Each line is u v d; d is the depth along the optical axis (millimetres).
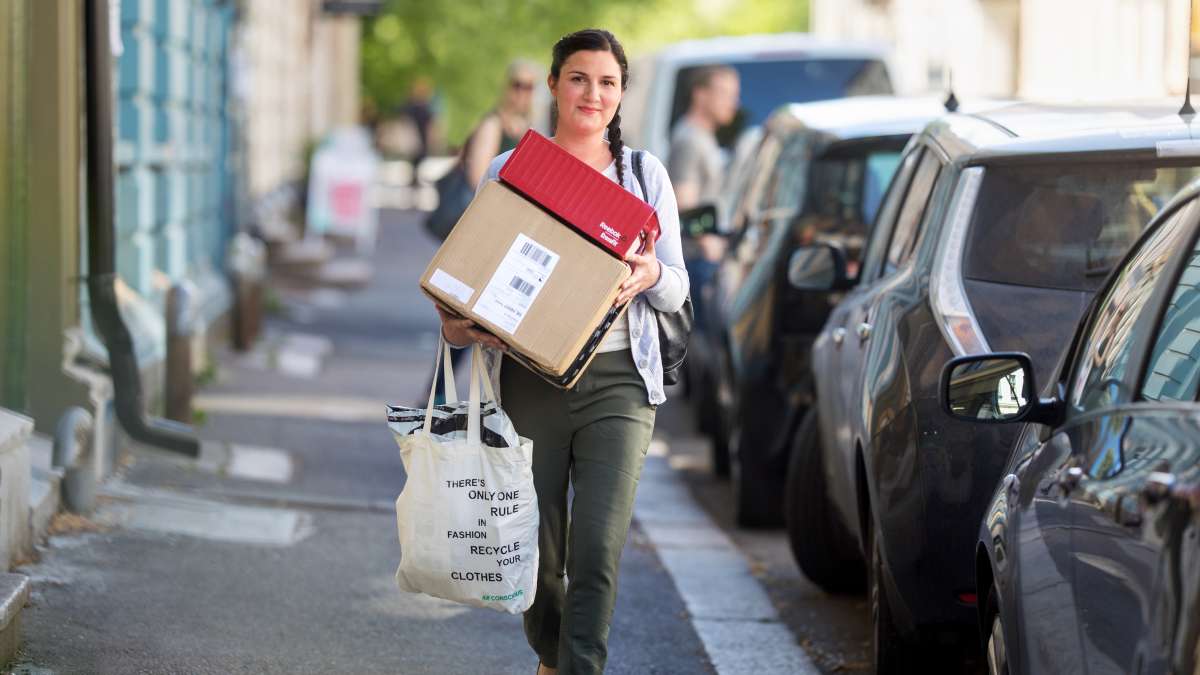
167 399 17297
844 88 26125
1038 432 7359
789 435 15062
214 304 25297
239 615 10906
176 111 22125
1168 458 5395
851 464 10539
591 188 7938
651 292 8086
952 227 9555
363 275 38312
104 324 14109
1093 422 6465
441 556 7848
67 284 13875
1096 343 7121
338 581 12023
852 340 11047
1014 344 8898
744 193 18328
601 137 8398
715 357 18188
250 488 15273
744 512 15461
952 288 9266
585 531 8055
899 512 8789
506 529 7848
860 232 14648
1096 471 6043
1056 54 30922
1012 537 6918
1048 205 9461
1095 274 9211
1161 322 6332
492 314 7781
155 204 20891
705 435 21359
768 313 15062
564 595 8445
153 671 9531
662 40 85688
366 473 16781
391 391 22906
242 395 21422
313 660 10094
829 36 53531
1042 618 6316
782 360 15023
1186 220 6598
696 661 10922
